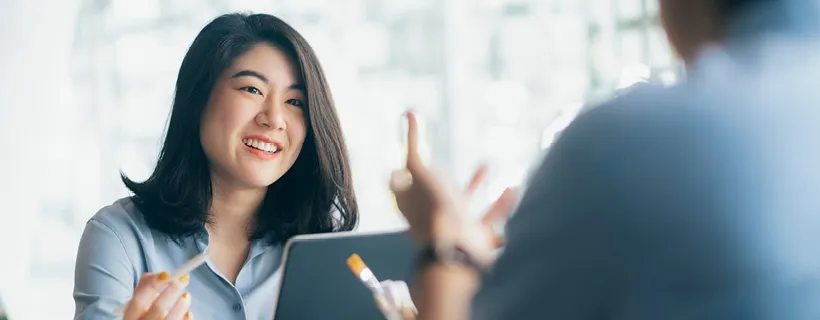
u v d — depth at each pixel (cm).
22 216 368
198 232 167
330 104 173
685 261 64
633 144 66
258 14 171
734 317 63
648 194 65
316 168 173
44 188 382
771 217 64
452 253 79
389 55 363
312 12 369
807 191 64
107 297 157
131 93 396
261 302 166
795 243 64
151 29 392
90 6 395
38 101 371
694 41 68
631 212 65
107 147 398
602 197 65
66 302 398
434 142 358
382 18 364
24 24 365
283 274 124
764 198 64
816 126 65
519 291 67
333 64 367
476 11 355
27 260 371
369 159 366
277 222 172
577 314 66
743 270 63
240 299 163
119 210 168
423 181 82
